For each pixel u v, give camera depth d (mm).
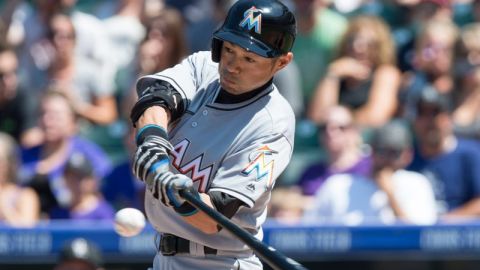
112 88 32250
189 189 12336
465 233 25281
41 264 25734
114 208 28078
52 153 28438
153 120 13211
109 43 32812
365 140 29172
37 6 33125
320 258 25406
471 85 29781
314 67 31094
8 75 31188
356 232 25266
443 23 31062
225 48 13203
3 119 31281
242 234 11727
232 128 13578
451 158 27219
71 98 29062
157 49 29938
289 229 25266
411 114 29422
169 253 14289
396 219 25984
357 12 33281
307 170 27688
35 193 27484
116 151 30656
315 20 31281
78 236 25609
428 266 25422
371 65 30500
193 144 13648
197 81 14148
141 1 34312
